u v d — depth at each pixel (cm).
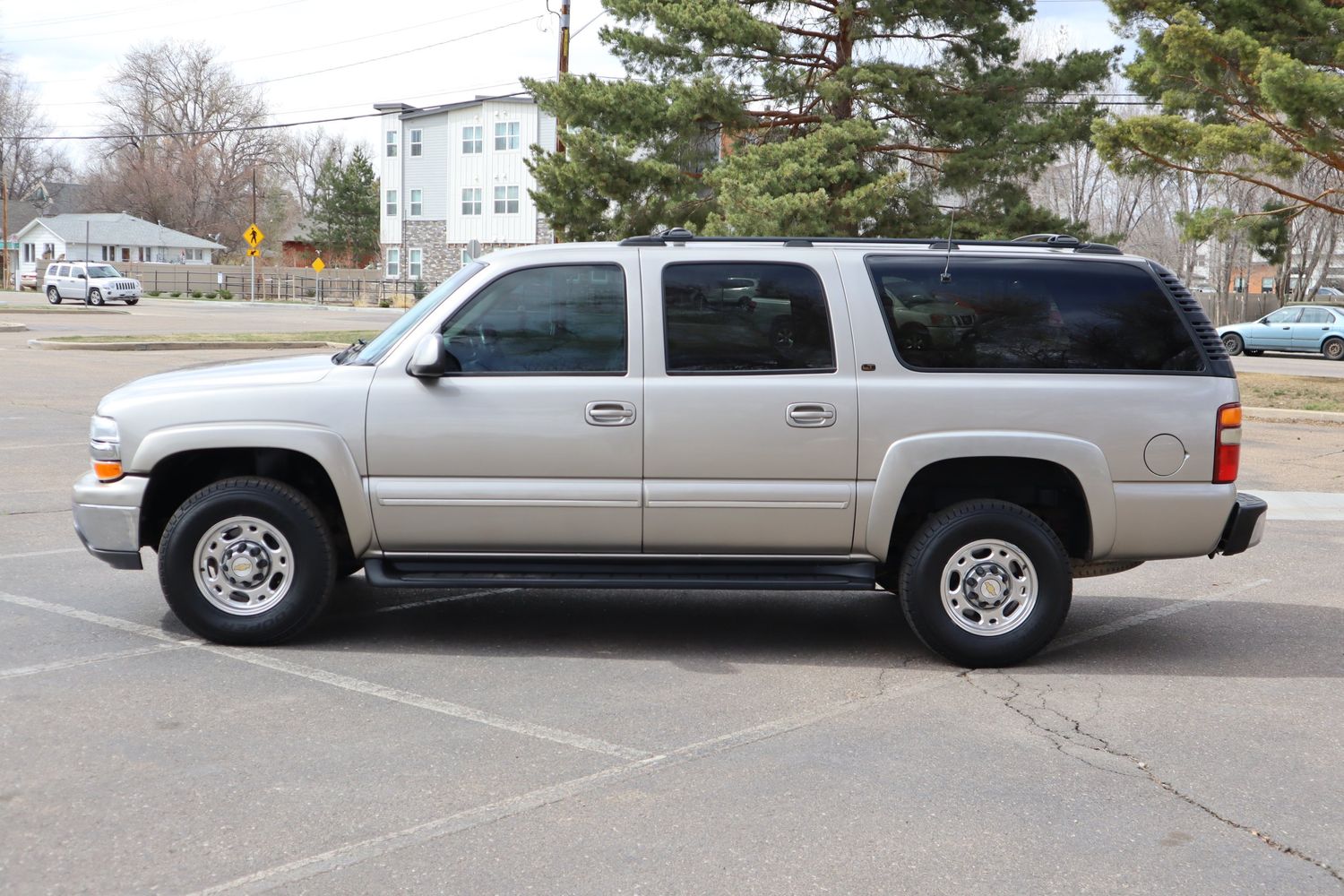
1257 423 1812
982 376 606
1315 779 471
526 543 609
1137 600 780
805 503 602
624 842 402
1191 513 611
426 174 6450
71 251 8056
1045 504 636
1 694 539
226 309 5384
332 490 646
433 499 603
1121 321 616
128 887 366
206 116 9912
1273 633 697
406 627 674
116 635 638
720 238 625
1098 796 450
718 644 655
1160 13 2009
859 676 601
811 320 608
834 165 2269
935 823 422
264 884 369
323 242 9388
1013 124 2386
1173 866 392
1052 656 644
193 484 654
